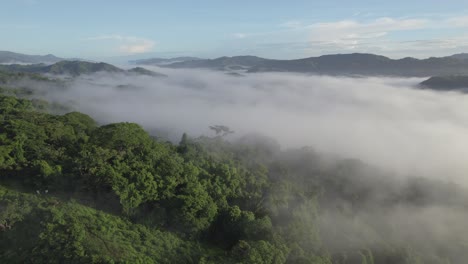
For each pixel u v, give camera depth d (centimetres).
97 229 5338
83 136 7756
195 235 6234
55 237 4897
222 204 7088
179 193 6725
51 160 6744
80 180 6350
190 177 7162
